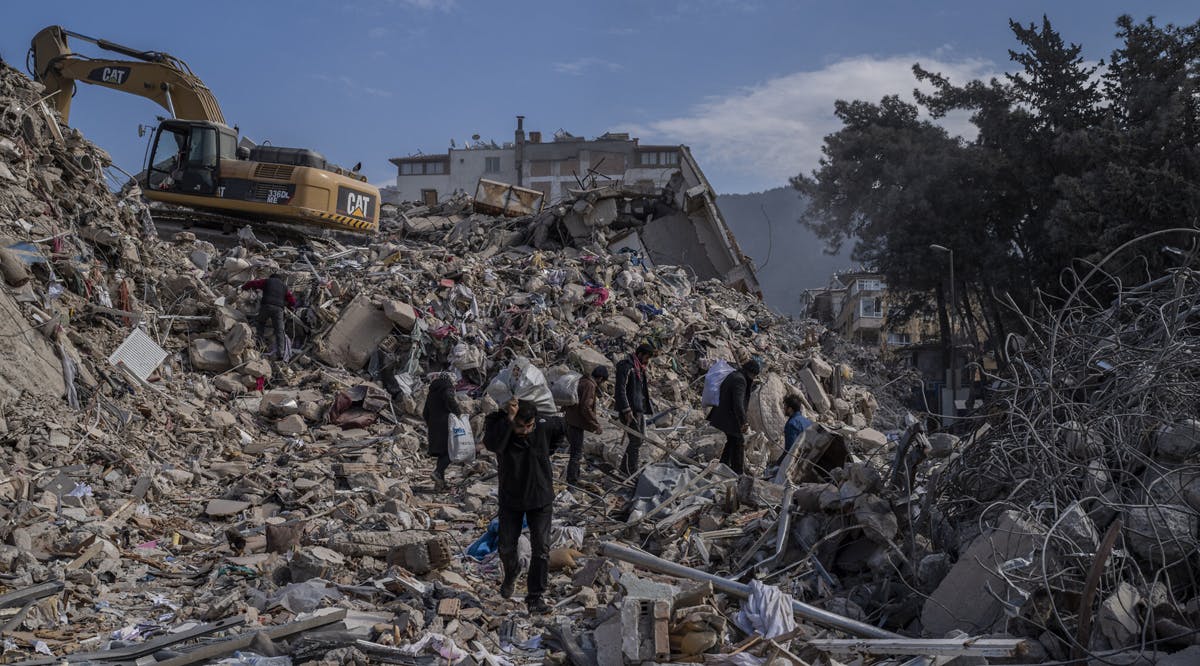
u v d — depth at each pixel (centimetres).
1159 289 810
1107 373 708
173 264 1558
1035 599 549
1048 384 675
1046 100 4138
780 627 575
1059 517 586
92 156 1470
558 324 1691
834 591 679
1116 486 607
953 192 4222
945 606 584
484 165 8025
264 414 1291
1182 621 521
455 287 1664
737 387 1051
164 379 1246
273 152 2089
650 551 811
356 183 2083
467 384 1463
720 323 1994
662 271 2289
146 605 638
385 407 1357
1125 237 3344
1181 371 661
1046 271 3953
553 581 732
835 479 802
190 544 791
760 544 751
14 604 584
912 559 652
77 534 727
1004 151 4222
